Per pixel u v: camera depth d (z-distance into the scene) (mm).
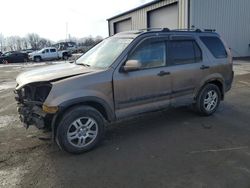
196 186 3293
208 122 5605
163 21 22172
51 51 34875
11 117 6270
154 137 4855
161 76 4918
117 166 3836
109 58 4641
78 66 4855
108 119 4512
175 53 5180
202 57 5625
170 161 3939
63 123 4047
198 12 19250
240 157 4023
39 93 4125
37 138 4887
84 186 3365
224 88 6168
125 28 28078
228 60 6137
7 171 3730
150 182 3408
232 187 3260
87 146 4281
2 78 14688
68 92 3988
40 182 3463
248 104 7016
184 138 4789
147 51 4793
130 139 4789
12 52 34062
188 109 6422
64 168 3807
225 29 20688
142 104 4805
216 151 4242
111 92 4391
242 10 21234
